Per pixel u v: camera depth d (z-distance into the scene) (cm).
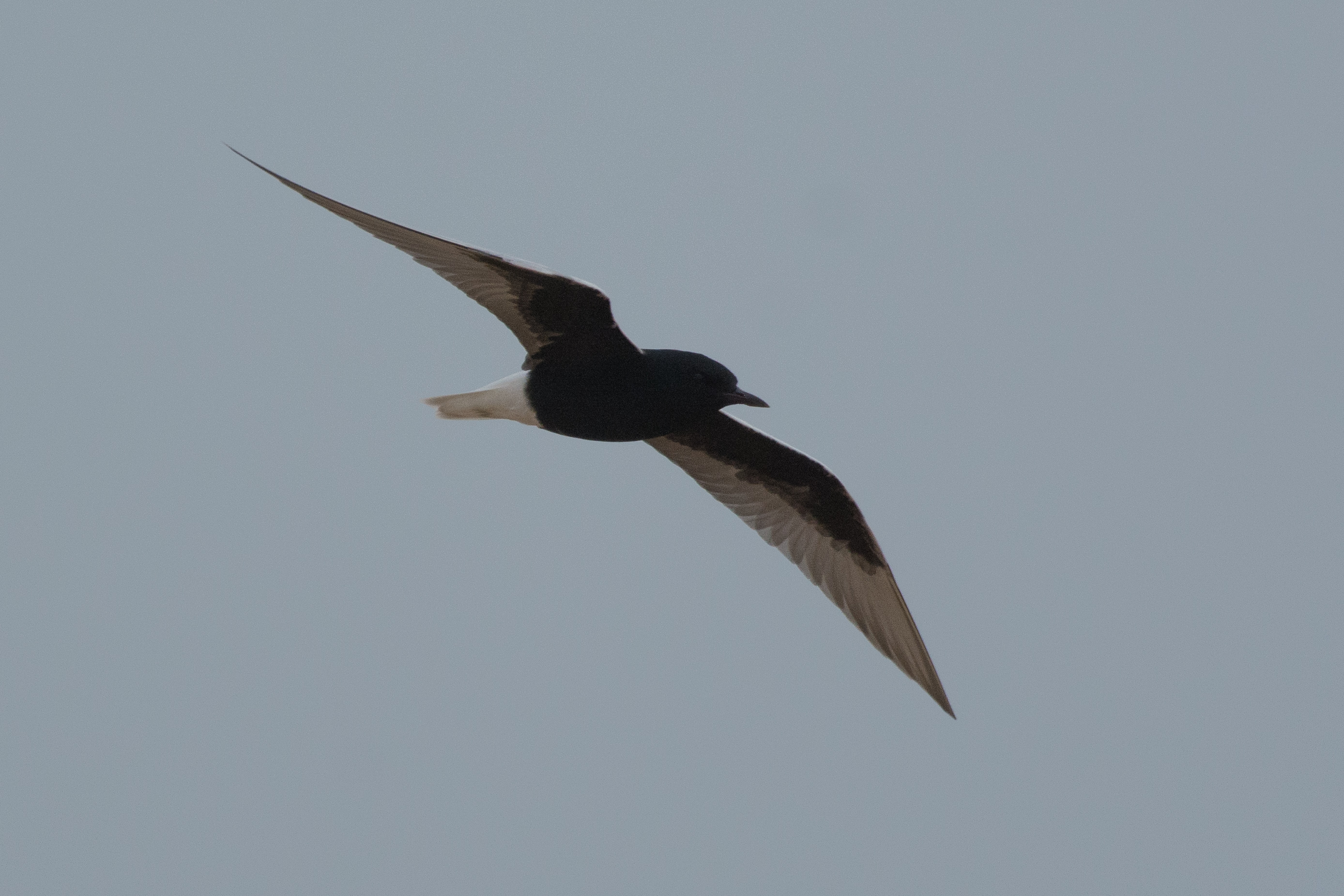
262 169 1176
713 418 1571
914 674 1642
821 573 1662
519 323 1351
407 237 1270
